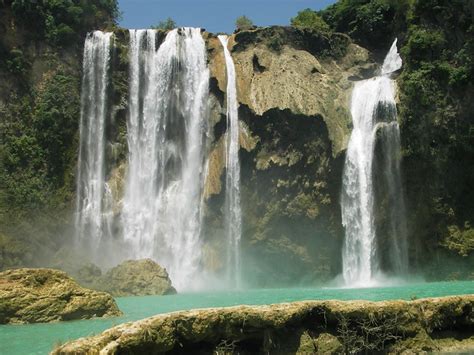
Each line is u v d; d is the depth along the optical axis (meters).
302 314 15.45
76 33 46.72
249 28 48.94
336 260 41.66
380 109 43.56
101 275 34.00
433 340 16.88
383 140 43.12
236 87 43.53
